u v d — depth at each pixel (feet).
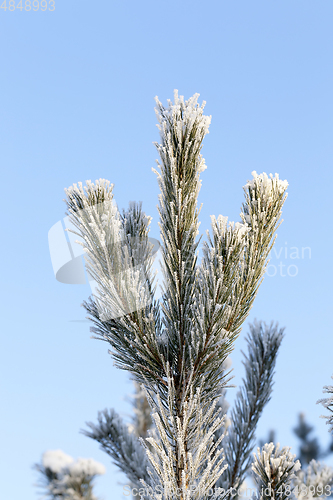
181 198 7.22
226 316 7.00
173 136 7.24
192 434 7.23
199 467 7.52
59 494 12.80
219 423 7.35
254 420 10.59
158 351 7.22
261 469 7.94
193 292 7.52
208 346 7.23
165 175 7.36
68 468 13.23
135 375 7.63
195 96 7.30
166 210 7.38
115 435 10.71
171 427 7.27
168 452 6.86
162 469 6.79
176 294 7.34
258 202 7.64
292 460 7.89
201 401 7.76
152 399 7.27
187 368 7.50
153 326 7.23
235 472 9.96
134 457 10.39
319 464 8.98
